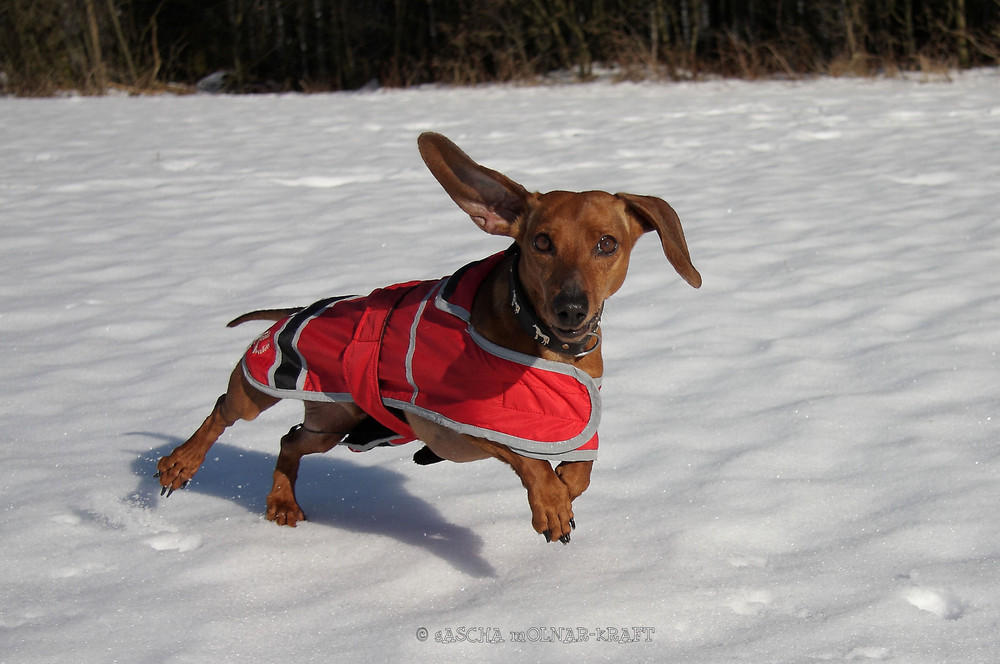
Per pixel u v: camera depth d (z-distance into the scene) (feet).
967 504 10.47
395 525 10.96
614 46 73.41
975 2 65.51
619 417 13.53
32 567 9.84
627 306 18.19
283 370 10.66
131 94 75.25
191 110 54.90
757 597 9.02
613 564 9.75
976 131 34.88
